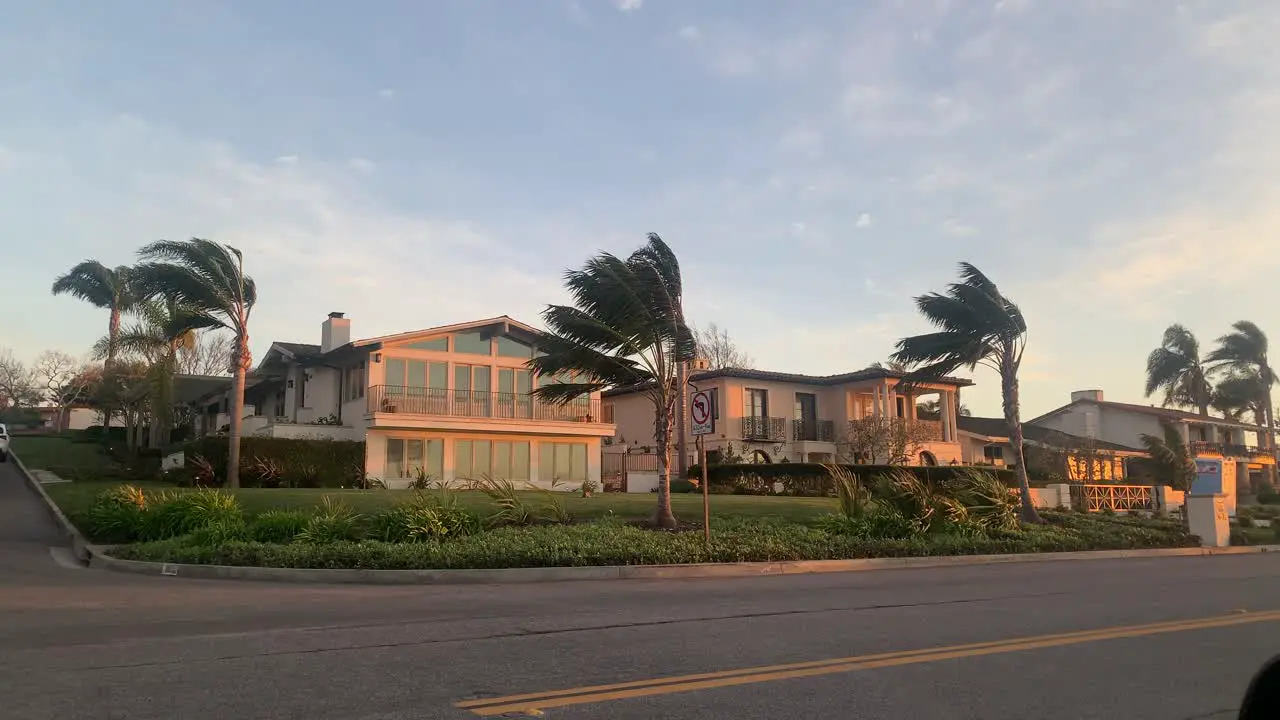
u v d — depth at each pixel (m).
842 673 6.91
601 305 18.36
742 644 8.05
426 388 33.31
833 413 42.34
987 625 9.30
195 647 7.68
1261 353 54.78
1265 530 27.12
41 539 18.36
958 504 20.64
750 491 33.59
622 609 10.26
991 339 23.94
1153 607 10.84
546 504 20.14
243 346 26.48
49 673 6.65
